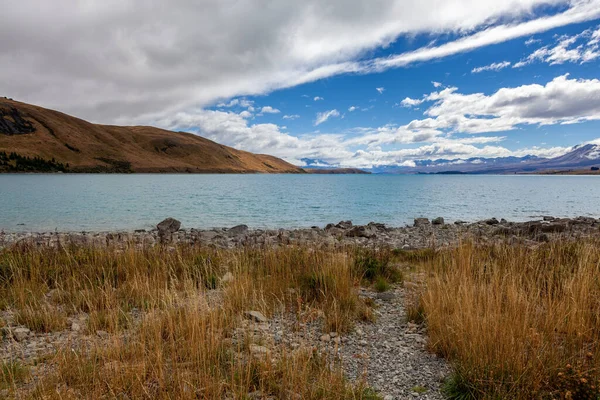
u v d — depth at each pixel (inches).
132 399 153.0
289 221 1282.0
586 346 187.0
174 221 902.4
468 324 201.2
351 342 230.4
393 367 197.3
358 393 162.6
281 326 243.4
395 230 941.2
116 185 3683.6
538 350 173.8
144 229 1027.3
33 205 1696.6
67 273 357.4
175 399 152.5
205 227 1121.4
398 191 3191.4
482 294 232.7
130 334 212.8
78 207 1640.0
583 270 253.6
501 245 429.7
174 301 271.3
